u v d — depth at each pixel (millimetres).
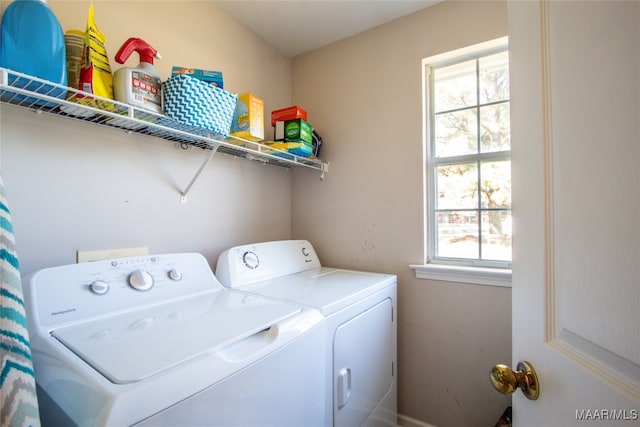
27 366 556
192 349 676
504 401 1488
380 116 1842
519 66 663
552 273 548
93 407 501
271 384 755
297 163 1809
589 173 452
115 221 1215
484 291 1543
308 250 1892
